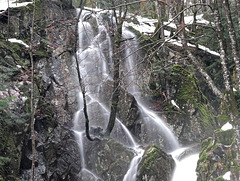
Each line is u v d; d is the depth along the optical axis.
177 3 8.77
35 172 8.72
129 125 11.88
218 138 8.38
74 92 11.97
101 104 12.16
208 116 12.48
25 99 8.98
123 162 9.89
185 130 12.32
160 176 9.10
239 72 7.52
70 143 10.30
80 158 10.35
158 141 11.99
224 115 8.76
